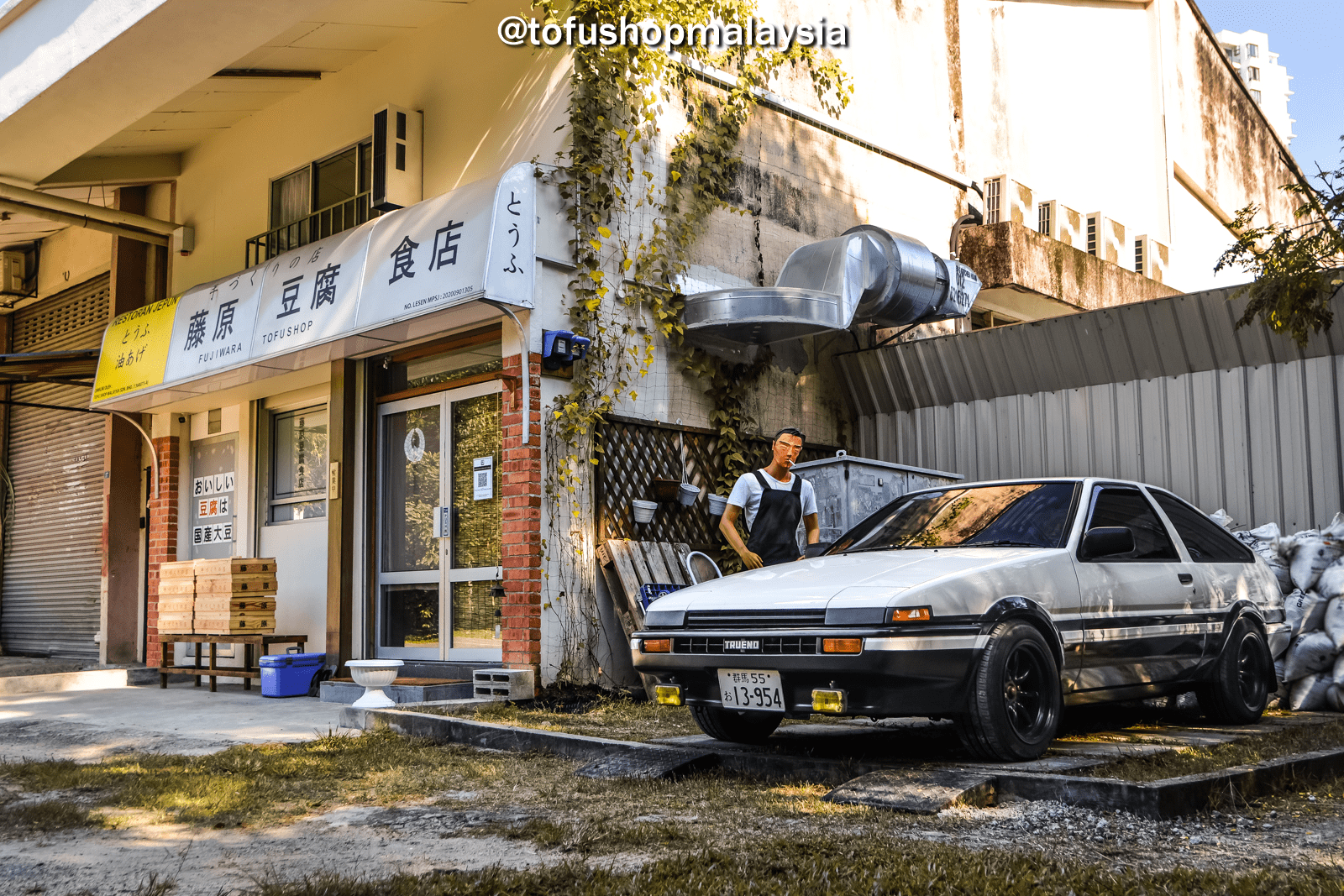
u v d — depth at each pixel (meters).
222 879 3.67
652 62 9.79
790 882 3.43
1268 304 8.08
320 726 7.89
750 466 10.61
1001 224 13.34
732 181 10.69
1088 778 4.49
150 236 13.65
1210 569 6.79
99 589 14.15
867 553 6.20
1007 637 5.12
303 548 11.67
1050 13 16.56
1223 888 3.34
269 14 9.16
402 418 10.63
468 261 8.54
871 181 12.52
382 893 3.34
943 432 11.35
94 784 5.41
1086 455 10.35
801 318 9.72
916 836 4.07
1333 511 9.03
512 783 5.30
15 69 10.71
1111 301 15.34
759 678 5.24
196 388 11.57
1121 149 17.84
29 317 16.53
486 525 9.67
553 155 9.41
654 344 9.84
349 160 11.54
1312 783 4.98
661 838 4.11
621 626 9.23
